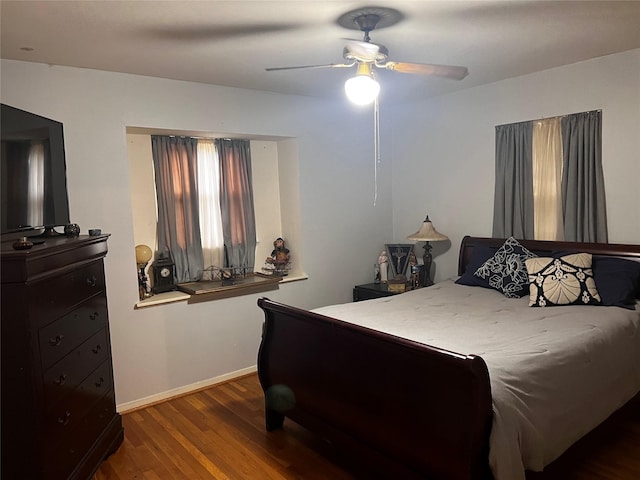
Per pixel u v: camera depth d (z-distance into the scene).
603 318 2.84
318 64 3.28
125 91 3.38
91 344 2.64
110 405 2.88
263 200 4.64
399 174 5.12
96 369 2.69
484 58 3.35
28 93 3.02
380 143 5.04
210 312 3.90
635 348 2.81
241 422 3.22
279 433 3.06
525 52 3.24
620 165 3.46
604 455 2.64
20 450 2.05
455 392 1.88
